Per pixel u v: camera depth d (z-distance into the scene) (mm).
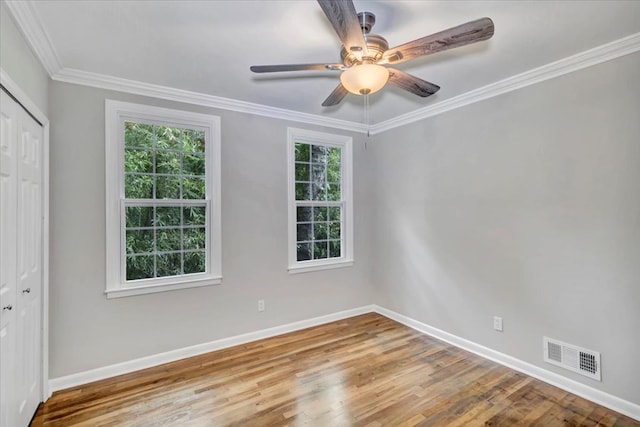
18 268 1824
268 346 3139
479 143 2934
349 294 3965
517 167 2656
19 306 1841
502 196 2764
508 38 2059
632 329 2074
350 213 3986
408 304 3668
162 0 1667
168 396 2307
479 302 2947
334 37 2031
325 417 2064
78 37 1996
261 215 3346
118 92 2646
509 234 2721
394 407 2170
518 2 1703
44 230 2260
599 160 2201
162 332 2818
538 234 2531
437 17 1830
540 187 2514
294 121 3561
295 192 3629
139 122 2787
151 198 2848
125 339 2664
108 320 2602
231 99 3096
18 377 1828
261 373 2621
